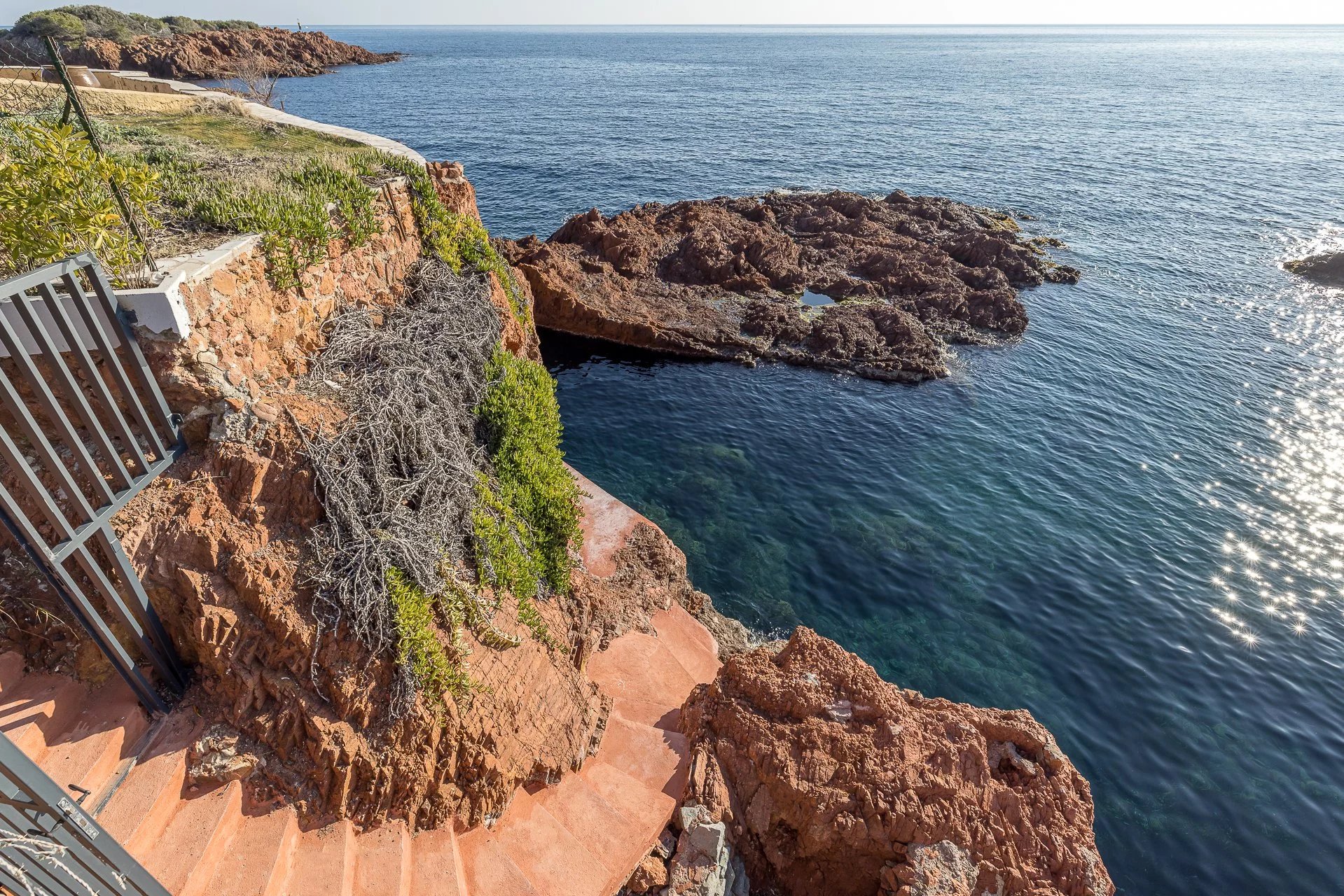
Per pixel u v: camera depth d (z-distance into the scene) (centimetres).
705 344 3062
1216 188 5709
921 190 5481
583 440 2417
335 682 840
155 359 839
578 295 3203
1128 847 1292
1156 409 2681
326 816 825
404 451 1050
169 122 1970
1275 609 1791
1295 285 3834
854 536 2002
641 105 9656
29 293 758
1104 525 2070
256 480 870
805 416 2608
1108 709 1539
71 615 797
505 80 12544
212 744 799
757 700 1162
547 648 1126
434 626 942
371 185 1417
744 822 1073
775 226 4169
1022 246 4128
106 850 602
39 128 791
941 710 1180
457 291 1481
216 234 1027
